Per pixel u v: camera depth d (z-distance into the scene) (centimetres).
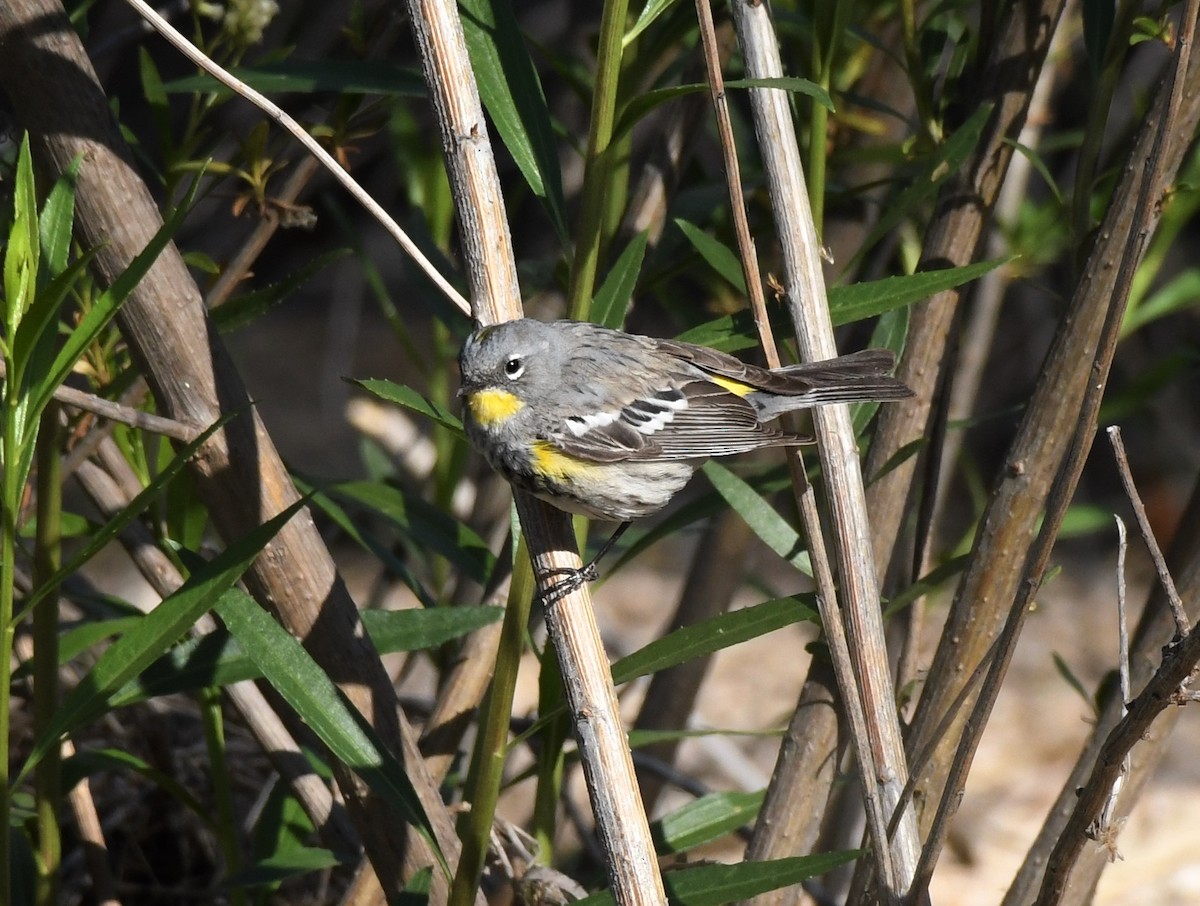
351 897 770
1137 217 510
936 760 740
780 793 772
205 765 1053
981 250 870
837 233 1145
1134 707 518
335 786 880
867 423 813
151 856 1054
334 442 2673
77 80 648
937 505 859
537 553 637
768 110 671
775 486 884
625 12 603
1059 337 712
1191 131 676
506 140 662
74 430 861
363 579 2172
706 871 619
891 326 785
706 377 835
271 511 684
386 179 2280
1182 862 1505
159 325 658
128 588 2044
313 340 2994
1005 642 534
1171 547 763
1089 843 760
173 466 598
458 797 978
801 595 653
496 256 645
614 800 577
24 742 948
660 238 941
